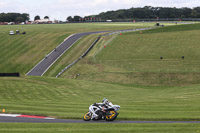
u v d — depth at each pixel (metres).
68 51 152.25
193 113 33.56
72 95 63.66
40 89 70.62
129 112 35.47
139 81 93.75
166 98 52.94
